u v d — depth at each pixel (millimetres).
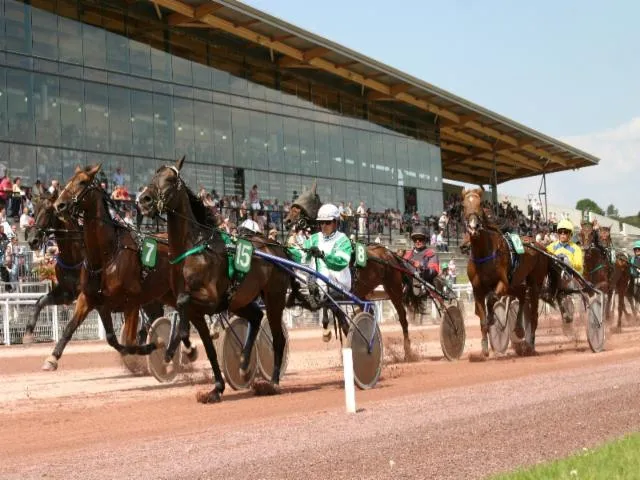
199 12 24766
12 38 21625
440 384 9891
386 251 13617
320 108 30922
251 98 28047
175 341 8758
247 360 9844
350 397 7633
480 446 5965
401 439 6246
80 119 22953
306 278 10359
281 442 6301
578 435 6281
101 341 17516
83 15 23281
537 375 10141
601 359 12062
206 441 6484
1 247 18062
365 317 9617
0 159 21094
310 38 27531
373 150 33406
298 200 12305
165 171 8703
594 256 17109
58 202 10078
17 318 16844
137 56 24562
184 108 25734
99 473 5469
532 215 45312
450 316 13531
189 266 8742
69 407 8812
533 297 13891
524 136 41531
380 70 30734
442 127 37750
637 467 4898
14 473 5578
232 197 26156
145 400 9273
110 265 10328
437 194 37094
